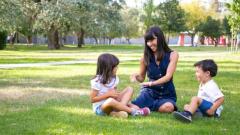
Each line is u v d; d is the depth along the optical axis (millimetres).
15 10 33406
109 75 6109
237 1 31125
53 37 44156
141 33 82438
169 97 6492
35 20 40000
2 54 28453
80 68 16031
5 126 5285
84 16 41625
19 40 73500
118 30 45844
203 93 6180
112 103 5898
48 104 7082
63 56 26562
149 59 6512
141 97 6480
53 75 12984
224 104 7328
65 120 5645
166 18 68438
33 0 39750
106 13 43688
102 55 6156
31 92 8820
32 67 16406
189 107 5828
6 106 6930
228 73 14016
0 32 38906
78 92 8875
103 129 5129
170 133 4961
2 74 13133
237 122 5758
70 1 38875
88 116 5969
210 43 85938
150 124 5473
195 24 76562
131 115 6043
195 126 5426
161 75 6484
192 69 15781
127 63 19484
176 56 6445
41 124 5395
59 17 38312
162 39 6395
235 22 32062
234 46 46281
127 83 10734
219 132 5082
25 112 6254
